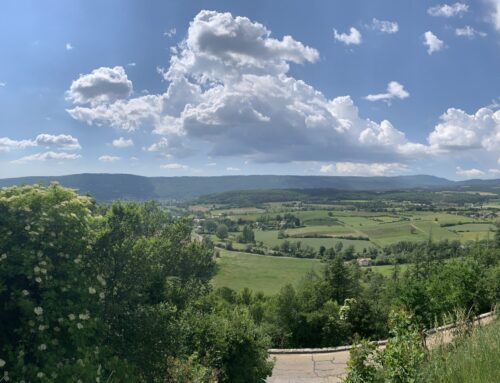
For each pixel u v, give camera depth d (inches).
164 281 389.4
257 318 1295.5
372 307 1011.9
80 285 223.6
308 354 711.7
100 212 483.2
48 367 191.6
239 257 4635.8
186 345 402.3
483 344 223.5
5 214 216.1
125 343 276.5
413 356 215.0
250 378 451.8
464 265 708.0
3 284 203.3
